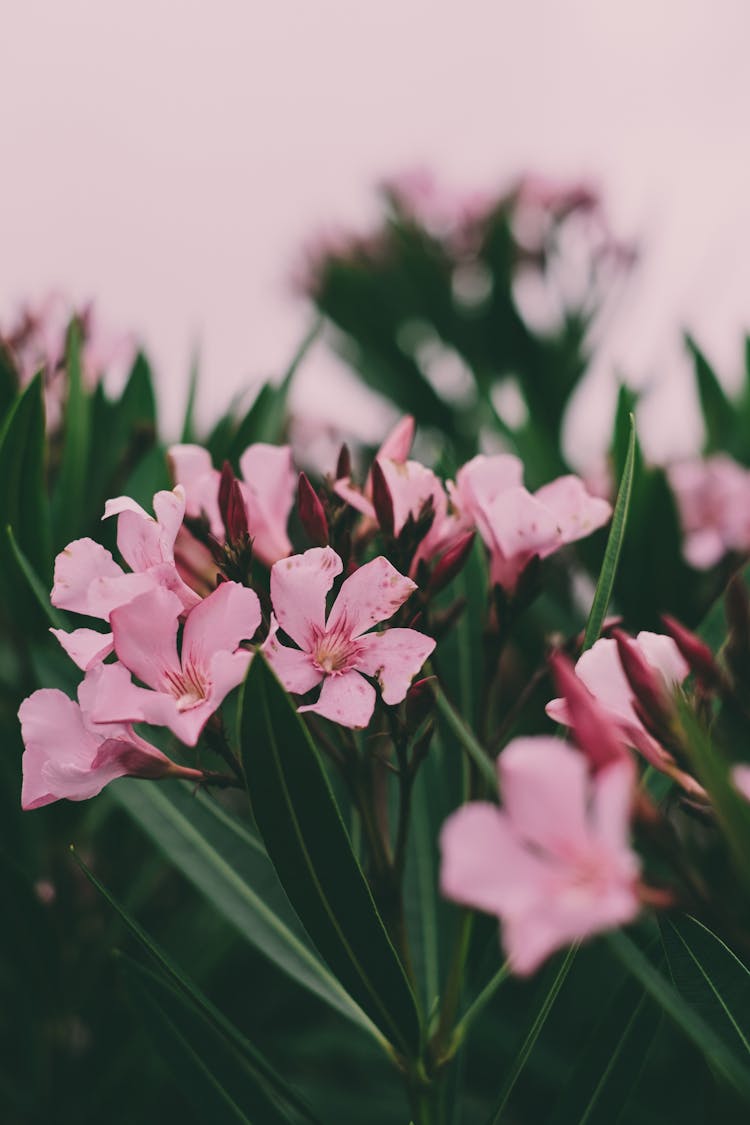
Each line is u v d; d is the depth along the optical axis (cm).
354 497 53
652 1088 67
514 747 38
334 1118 73
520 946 37
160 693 46
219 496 52
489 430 87
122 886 73
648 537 71
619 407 66
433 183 139
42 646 63
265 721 46
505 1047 70
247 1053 51
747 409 93
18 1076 71
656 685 45
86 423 69
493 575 54
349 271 130
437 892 59
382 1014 50
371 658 48
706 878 62
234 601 47
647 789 52
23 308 72
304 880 49
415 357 122
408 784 51
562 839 38
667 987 43
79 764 48
